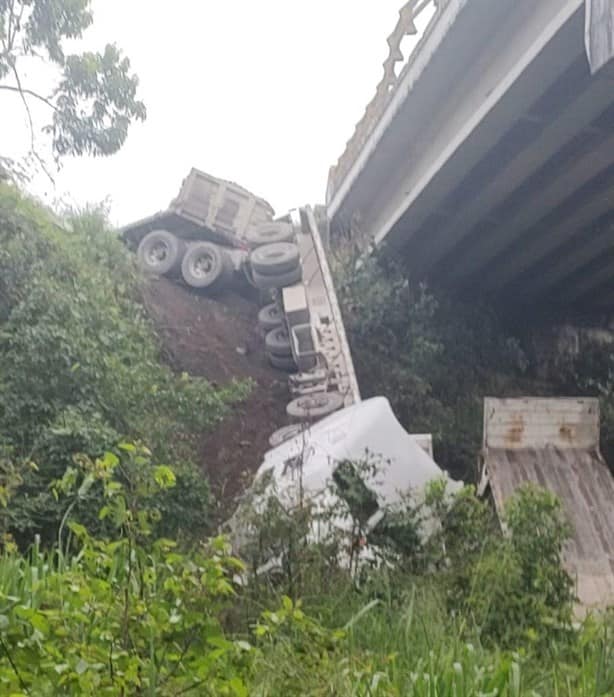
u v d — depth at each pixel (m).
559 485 13.35
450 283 24.33
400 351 21.36
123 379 11.80
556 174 16.72
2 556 7.52
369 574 8.81
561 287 24.20
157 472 5.56
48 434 10.26
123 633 4.77
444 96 17.47
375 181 22.16
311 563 8.60
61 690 4.52
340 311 19.31
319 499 10.11
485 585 8.17
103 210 19.95
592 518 12.70
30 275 12.65
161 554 6.12
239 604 7.71
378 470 10.97
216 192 23.23
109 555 5.33
